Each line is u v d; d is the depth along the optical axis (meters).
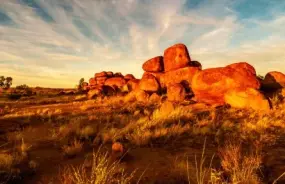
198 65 30.81
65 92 50.09
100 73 52.12
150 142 7.90
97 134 9.22
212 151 6.68
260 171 4.79
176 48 28.70
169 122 11.59
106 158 6.11
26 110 21.22
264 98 15.80
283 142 7.57
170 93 21.77
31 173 5.24
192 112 14.74
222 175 4.54
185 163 5.45
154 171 5.05
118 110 17.84
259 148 6.70
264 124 10.16
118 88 38.88
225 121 11.06
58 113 17.47
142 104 20.78
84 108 19.64
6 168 5.42
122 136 8.75
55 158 6.41
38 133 10.11
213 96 18.53
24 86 76.12
